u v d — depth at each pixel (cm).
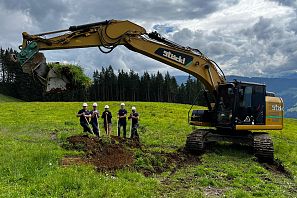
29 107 5134
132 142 2028
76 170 1238
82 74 1595
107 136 1892
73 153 1566
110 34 1686
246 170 1627
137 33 1755
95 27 1662
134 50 1791
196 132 2036
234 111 1975
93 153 1594
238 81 1986
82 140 1727
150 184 1252
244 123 2002
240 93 1995
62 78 1556
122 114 2350
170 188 1254
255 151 1873
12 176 1152
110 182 1163
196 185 1331
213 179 1414
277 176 1605
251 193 1245
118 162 1484
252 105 2016
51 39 1599
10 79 11956
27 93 11038
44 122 3372
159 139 2491
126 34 1717
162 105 6400
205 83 1980
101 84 12325
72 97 10619
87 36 1652
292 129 4747
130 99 12388
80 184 1095
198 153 1955
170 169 1548
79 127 2994
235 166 1689
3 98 10944
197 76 1948
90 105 5738
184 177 1435
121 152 1633
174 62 1884
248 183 1385
